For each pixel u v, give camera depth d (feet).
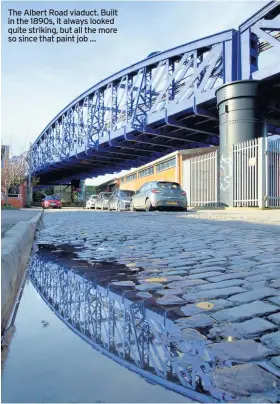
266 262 12.76
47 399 4.28
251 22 54.90
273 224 27.94
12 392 4.40
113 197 73.46
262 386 4.56
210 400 4.25
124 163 134.82
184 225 28.78
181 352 5.54
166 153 110.73
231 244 17.49
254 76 53.83
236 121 52.13
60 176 182.80
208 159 60.29
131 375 4.81
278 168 48.32
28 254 14.64
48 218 41.06
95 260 13.56
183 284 9.75
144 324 6.77
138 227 27.73
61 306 7.95
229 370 4.97
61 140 135.44
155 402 4.20
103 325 6.71
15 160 114.83
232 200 50.70
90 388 4.50
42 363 5.18
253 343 5.89
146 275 10.91
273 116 63.82
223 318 7.07
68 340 6.03
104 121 102.83
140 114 82.99
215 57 61.52
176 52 72.59
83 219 38.58
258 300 8.25
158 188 50.72
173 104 71.97
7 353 5.52
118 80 96.27
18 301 8.35
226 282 9.94
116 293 8.96
